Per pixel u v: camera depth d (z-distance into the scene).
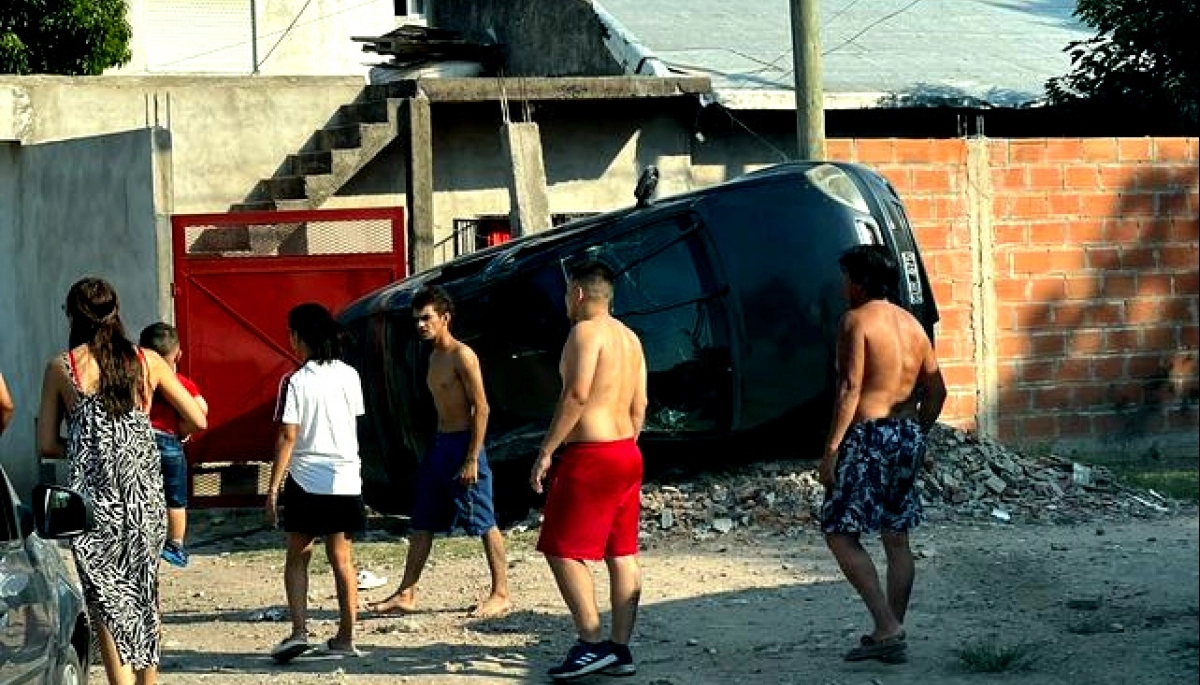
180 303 18.56
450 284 16.98
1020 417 20.94
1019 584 13.36
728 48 26.88
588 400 10.46
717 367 16.52
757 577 14.06
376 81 29.84
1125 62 24.75
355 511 11.52
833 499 10.73
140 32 34.66
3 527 7.60
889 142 20.45
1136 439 21.45
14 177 22.72
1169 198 21.45
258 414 18.53
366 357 17.03
